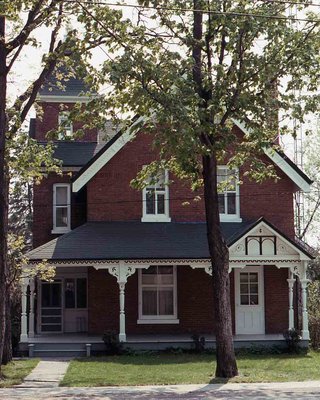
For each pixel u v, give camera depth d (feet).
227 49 63.98
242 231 91.56
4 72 57.67
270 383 63.05
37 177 76.33
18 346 90.48
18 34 66.95
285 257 91.50
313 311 103.60
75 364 78.18
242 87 62.69
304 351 89.97
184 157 58.70
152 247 91.76
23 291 88.58
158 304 97.60
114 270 89.71
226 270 66.39
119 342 88.28
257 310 98.73
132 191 98.58
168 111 57.93
